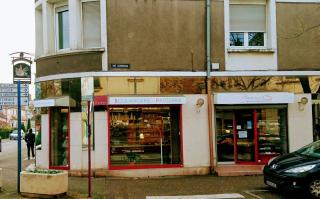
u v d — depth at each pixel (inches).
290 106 625.0
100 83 592.1
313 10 640.4
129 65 597.6
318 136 629.9
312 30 638.5
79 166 594.6
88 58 599.8
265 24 641.6
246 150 627.8
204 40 615.5
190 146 603.5
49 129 630.5
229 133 625.3
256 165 619.5
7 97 495.8
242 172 581.9
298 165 430.9
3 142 2100.1
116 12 600.1
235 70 617.6
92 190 485.7
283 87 625.0
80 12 620.1
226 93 597.6
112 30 597.9
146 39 603.5
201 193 467.8
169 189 493.7
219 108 611.5
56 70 621.9
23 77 464.4
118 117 598.5
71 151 599.8
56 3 652.7
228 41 619.8
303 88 629.3
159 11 608.4
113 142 595.8
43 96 639.1
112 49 596.4
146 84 599.2
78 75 601.0
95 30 618.5
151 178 578.9
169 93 602.5
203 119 608.7
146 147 604.1
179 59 608.1
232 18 634.8
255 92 603.5
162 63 604.1
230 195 453.4
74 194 458.0
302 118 626.8
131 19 602.2
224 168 603.8
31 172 448.5
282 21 632.4
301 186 420.8
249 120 628.4
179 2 613.0
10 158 937.5
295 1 636.7
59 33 653.9
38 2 675.4
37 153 655.1
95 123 588.7
